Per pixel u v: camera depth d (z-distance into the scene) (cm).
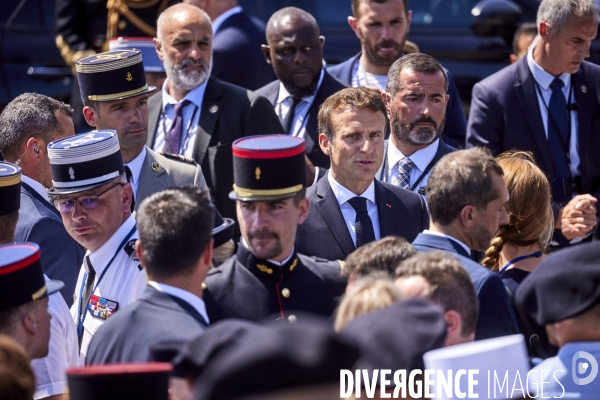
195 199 1197
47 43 2680
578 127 2072
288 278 1320
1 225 1437
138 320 1157
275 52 2116
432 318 903
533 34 2545
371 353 886
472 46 2722
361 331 902
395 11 2170
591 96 2092
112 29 2478
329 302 1325
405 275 1120
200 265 1191
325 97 2130
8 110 1648
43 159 1634
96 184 1418
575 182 2064
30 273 1184
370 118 1578
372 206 1612
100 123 1733
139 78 1730
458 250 1334
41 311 1200
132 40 2298
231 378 614
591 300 1010
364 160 1570
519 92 2066
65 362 1320
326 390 610
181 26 1966
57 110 1666
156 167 1728
